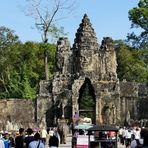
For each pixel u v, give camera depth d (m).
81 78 111.50
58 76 113.69
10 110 112.19
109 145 39.78
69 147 67.88
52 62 152.62
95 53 113.62
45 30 131.00
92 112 121.25
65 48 115.31
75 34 116.75
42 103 112.19
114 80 111.81
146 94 112.31
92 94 112.38
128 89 112.19
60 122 101.19
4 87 140.62
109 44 113.94
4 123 109.19
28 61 150.50
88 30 115.06
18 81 140.88
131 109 111.25
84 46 113.69
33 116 112.12
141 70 150.62
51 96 112.25
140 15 132.62
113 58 113.50
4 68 138.50
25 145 37.34
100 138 41.44
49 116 111.69
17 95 137.12
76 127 58.12
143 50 144.00
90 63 113.12
